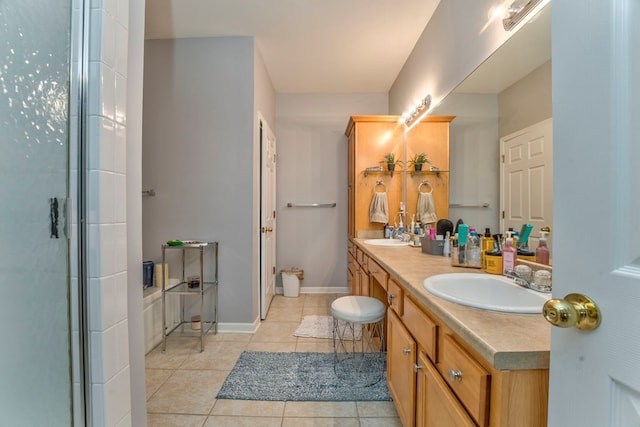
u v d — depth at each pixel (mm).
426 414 1026
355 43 2596
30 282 806
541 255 1142
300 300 3393
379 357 2100
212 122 2508
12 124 778
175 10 2158
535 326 713
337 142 3650
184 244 2316
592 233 445
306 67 3021
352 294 3148
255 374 1879
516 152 1325
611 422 408
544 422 605
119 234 915
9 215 781
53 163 821
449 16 1939
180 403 1611
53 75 813
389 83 3395
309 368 1952
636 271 383
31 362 815
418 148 2613
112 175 885
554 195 522
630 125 396
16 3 773
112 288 884
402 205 2955
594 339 436
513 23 1257
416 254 1900
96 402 852
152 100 2514
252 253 2529
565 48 496
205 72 2506
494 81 1467
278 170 3658
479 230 1640
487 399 654
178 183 2531
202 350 2201
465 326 712
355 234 3049
